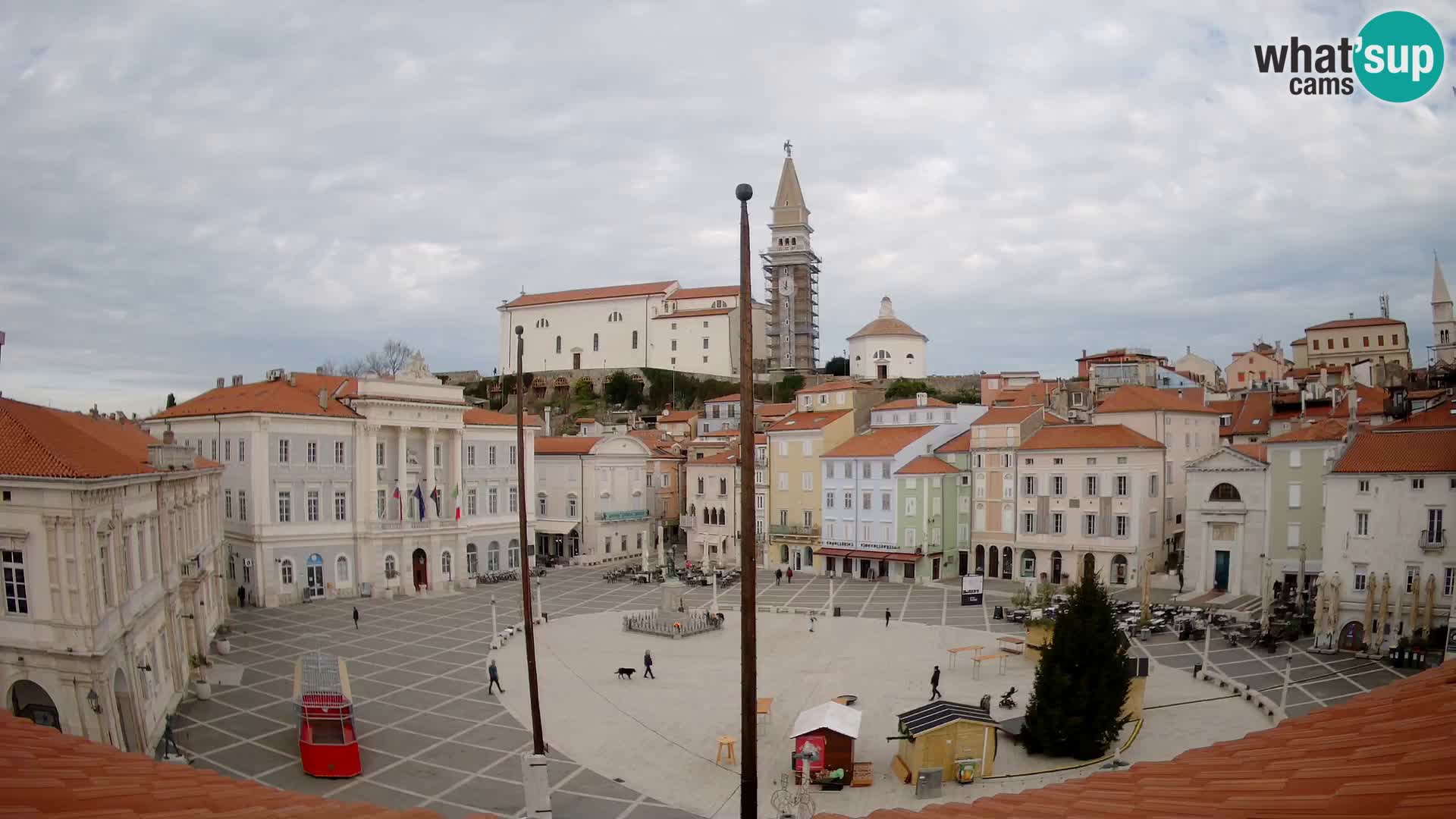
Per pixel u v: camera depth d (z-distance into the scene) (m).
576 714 49.78
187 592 52.94
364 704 51.25
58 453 36.28
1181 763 15.27
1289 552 75.12
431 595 90.88
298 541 84.94
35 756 16.00
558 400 197.25
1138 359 131.75
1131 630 67.06
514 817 35.22
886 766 41.94
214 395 92.25
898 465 101.12
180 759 40.19
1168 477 92.69
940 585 96.69
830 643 67.62
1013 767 41.00
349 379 99.19
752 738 19.23
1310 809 9.34
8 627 35.69
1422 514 57.81
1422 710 13.25
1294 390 109.75
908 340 191.62
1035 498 95.75
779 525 112.38
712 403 149.38
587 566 114.81
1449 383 102.12
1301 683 52.28
